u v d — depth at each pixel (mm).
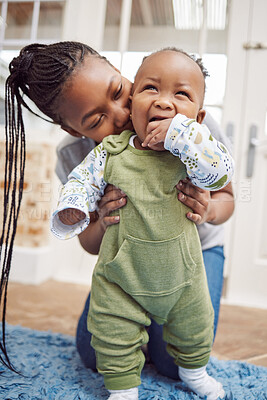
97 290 726
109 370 712
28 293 1667
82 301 1609
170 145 627
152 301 708
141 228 682
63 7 1651
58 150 976
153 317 759
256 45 1265
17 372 870
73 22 1536
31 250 1823
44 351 1052
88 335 951
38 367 940
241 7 1256
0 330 1176
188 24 1339
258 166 1688
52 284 1825
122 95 728
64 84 729
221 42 1295
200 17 1302
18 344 1081
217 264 1014
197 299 731
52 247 1923
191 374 782
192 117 674
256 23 1256
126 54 956
